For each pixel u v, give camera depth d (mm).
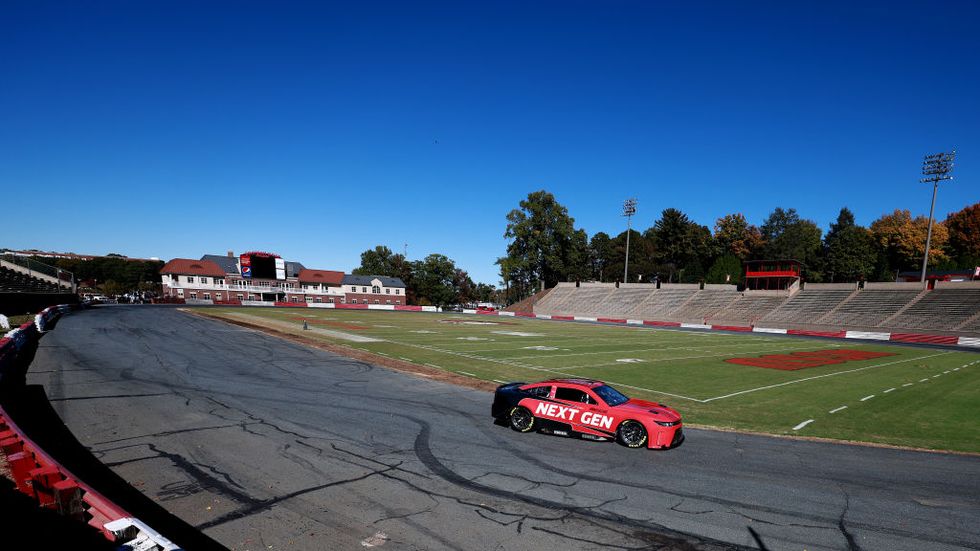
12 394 14305
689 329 55781
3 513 6430
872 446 11906
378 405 14773
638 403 12203
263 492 8258
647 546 6824
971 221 82875
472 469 9664
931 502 8555
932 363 28594
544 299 89688
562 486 8906
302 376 18922
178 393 15227
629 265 99625
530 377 20797
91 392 14852
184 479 8703
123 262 135375
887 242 87688
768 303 63062
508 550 6586
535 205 91750
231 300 86750
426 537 6879
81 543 5766
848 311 54156
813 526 7539
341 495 8234
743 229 104438
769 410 15836
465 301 143625
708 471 9867
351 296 105438
